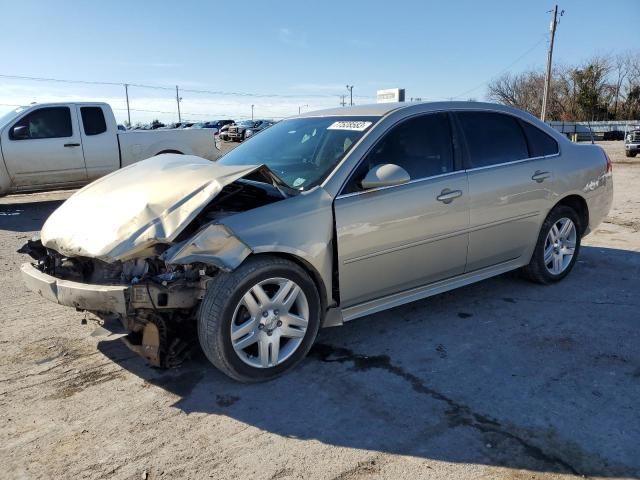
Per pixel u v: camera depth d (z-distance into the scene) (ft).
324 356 12.22
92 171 34.40
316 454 8.80
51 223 12.36
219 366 10.59
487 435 9.18
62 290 10.62
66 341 13.25
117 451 8.96
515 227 15.06
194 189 10.85
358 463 8.55
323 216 11.34
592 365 11.58
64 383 11.23
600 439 9.00
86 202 12.37
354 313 12.32
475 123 14.51
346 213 11.62
